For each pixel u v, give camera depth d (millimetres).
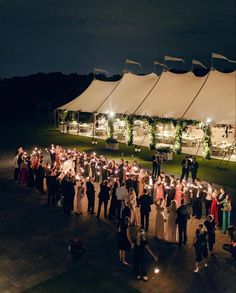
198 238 9852
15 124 44344
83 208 15016
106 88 31625
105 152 26203
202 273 9914
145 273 9508
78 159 19141
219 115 22109
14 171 20234
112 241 11852
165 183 14352
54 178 15164
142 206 12469
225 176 19734
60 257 10797
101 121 35906
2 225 13211
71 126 38125
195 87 25547
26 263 10445
